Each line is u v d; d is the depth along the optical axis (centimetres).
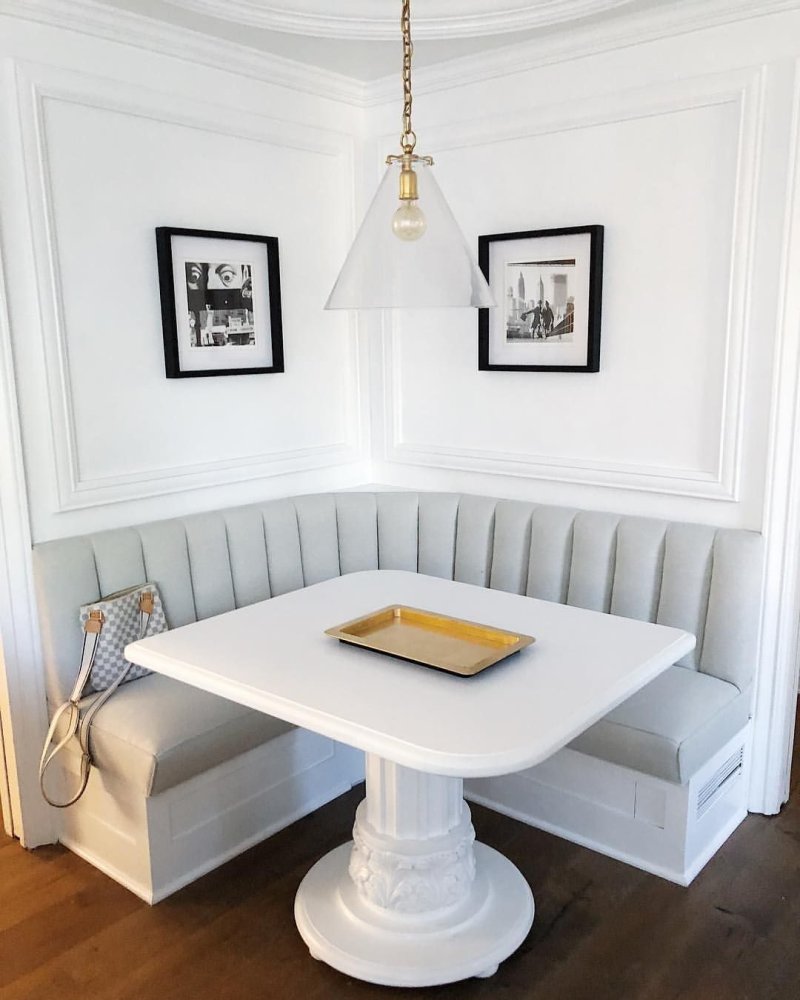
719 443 255
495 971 198
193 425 284
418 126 309
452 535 302
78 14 235
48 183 237
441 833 205
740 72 236
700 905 220
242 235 286
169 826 224
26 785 246
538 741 150
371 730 155
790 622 248
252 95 286
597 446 283
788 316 235
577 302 278
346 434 339
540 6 250
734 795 253
